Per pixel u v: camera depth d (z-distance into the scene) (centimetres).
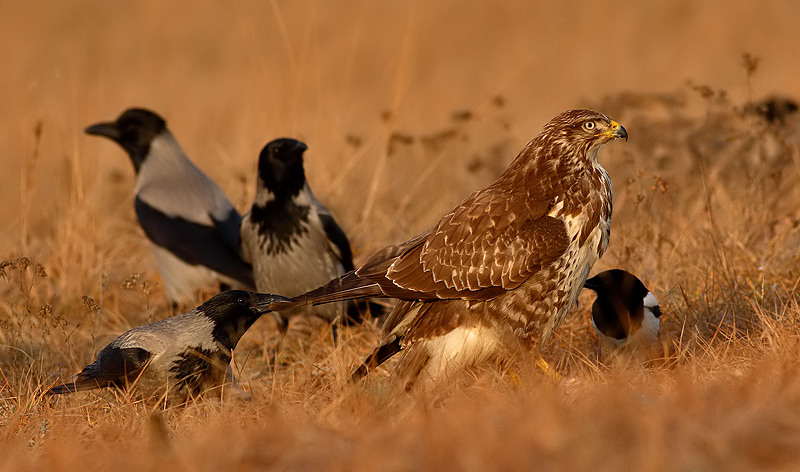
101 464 638
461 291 884
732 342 908
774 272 1120
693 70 2988
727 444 523
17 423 839
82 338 1211
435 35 3506
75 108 1858
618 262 1189
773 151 1463
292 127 1738
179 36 3453
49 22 3500
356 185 1694
